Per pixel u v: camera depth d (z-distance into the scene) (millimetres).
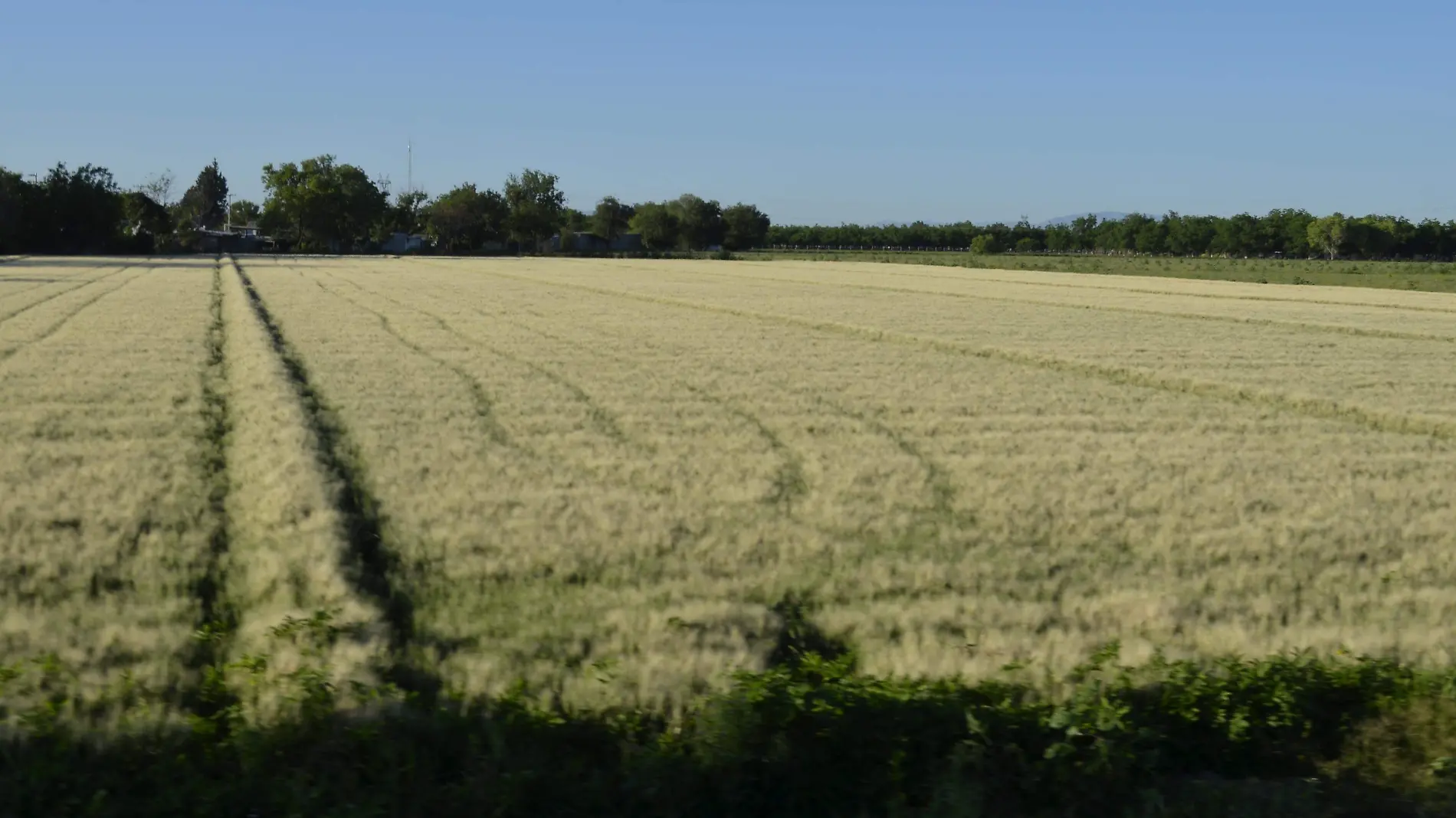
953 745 7496
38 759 6875
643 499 13812
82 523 12164
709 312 44031
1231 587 11164
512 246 166625
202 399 20391
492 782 6785
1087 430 19984
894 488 14859
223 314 39375
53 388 21312
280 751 7109
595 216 174000
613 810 6832
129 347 28141
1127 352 31375
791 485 15055
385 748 7023
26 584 10227
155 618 9422
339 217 151250
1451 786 7117
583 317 41156
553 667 8539
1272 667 8555
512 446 17234
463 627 9430
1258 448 18547
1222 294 59375
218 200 196250
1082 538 12695
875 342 33938
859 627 9633
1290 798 6945
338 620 9305
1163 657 8727
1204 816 6805
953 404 22172
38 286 54562
